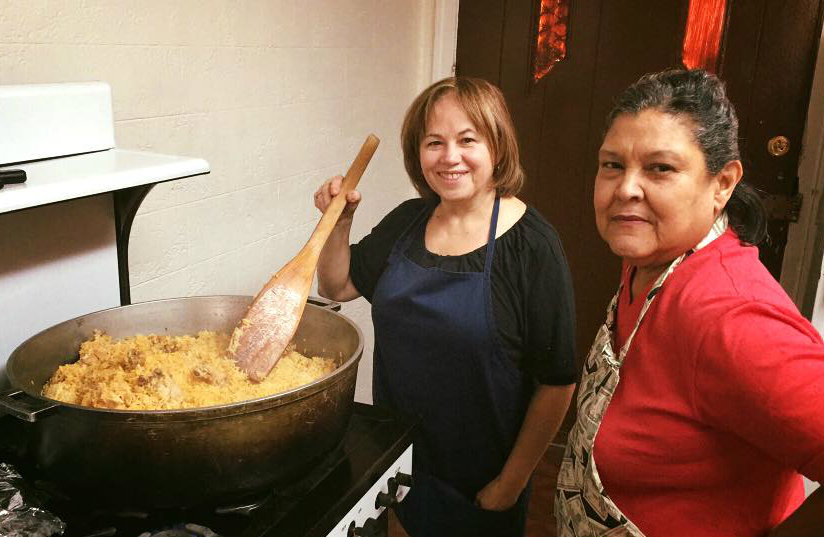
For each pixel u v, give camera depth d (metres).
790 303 0.79
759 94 2.32
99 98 1.17
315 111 2.09
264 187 1.92
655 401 0.86
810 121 2.26
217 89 1.69
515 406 1.38
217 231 1.77
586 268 2.70
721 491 0.85
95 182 0.99
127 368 1.05
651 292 0.89
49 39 1.27
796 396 0.70
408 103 2.67
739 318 0.76
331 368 1.19
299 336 1.28
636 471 0.89
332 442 1.03
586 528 0.96
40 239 1.17
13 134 1.03
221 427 0.87
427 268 1.34
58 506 0.97
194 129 1.64
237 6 1.71
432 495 1.42
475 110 1.24
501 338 1.31
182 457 0.87
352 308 2.54
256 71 1.81
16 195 0.89
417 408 1.40
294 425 0.93
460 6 2.62
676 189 0.82
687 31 2.37
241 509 0.96
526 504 1.50
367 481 1.06
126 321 1.20
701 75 0.84
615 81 2.50
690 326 0.81
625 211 0.85
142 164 1.11
